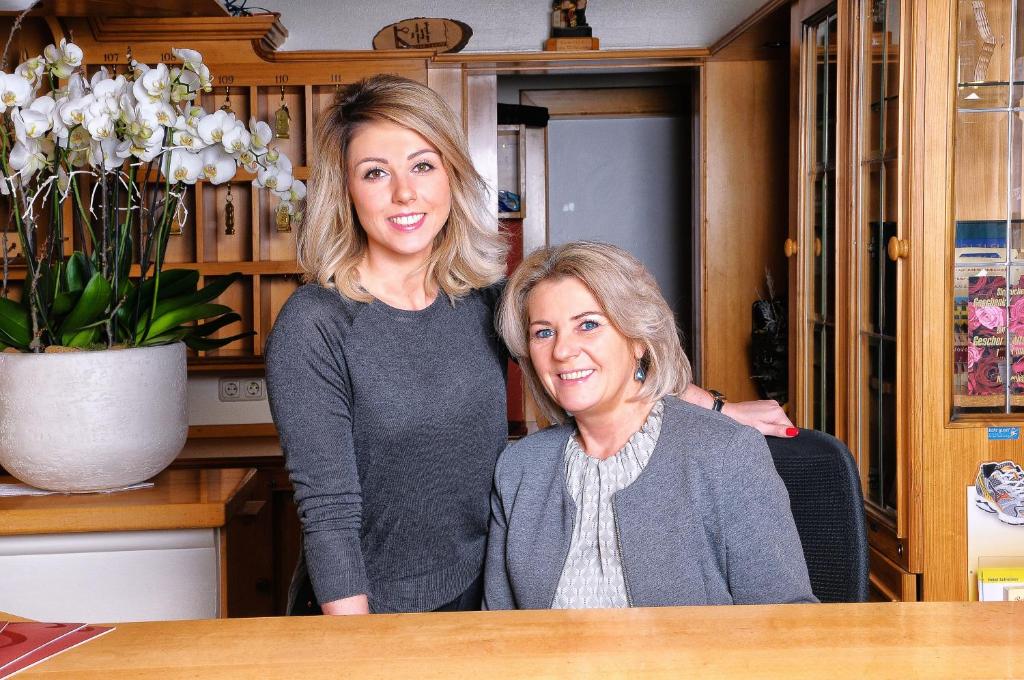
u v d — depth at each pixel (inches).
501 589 63.5
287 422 58.4
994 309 94.7
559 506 61.9
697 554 57.9
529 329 62.3
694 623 41.9
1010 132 93.6
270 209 151.0
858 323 107.6
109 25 141.4
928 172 93.1
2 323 68.6
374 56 151.3
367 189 59.6
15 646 40.5
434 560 63.0
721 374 177.6
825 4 117.6
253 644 40.2
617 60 167.9
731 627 41.3
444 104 61.2
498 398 64.6
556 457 63.8
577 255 59.8
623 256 60.3
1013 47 93.2
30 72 68.7
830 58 118.1
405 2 167.8
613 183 225.0
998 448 94.6
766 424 64.2
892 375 99.2
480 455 63.5
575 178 224.8
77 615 67.4
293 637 40.9
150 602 67.9
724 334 177.3
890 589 100.3
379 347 60.4
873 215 103.9
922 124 93.0
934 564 95.3
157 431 70.6
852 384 108.2
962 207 94.2
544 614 43.4
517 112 193.0
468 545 64.4
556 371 60.5
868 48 105.0
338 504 58.2
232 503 69.0
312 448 58.1
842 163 111.3
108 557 67.4
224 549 68.7
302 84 148.0
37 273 67.9
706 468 58.3
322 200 62.1
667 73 212.2
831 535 59.4
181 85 69.6
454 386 62.2
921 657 37.7
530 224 207.9
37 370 66.5
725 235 176.2
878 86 102.5
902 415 96.3
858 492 59.3
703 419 60.6
